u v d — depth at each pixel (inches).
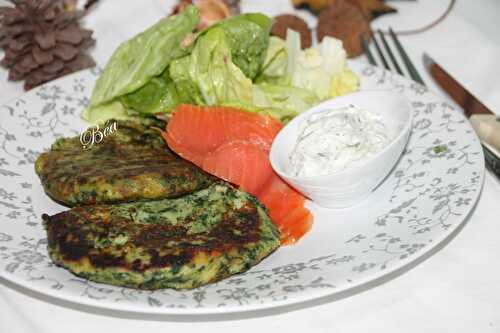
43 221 14.3
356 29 21.5
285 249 14.6
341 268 13.2
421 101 17.9
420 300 13.0
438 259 13.8
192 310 12.2
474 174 15.0
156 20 23.4
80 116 19.0
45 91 18.9
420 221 14.3
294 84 19.7
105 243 13.2
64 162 15.7
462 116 16.9
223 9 22.3
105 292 12.5
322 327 12.7
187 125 17.2
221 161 16.5
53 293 12.5
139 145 16.9
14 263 13.3
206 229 13.9
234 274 13.3
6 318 13.0
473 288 13.1
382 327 12.6
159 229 13.7
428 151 16.4
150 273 12.5
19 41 20.3
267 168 16.7
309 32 22.0
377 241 14.1
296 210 15.7
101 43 22.6
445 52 21.0
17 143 17.5
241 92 18.5
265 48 19.2
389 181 16.2
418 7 23.1
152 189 14.3
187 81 18.5
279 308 12.9
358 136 15.3
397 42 21.1
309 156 15.4
